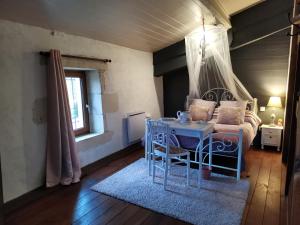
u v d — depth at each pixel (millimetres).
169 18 3361
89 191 2809
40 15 2492
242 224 2139
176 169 3424
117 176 3189
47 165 2873
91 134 3838
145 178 3115
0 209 1971
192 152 3686
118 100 4160
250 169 3412
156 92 5406
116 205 2488
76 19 2770
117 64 4082
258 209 2371
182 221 2195
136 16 3037
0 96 2404
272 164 3605
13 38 2496
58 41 2998
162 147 3043
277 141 4215
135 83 4609
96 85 3779
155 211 2355
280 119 4379
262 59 4461
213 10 3059
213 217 2225
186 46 4336
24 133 2658
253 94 4641
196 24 3846
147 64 4961
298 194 1358
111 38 3689
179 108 5609
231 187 2824
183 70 5426
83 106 3836
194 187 2840
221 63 4281
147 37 3996
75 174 3070
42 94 2834
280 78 4348
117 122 4176
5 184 2490
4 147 2465
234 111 4016
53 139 2863
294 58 3369
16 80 2545
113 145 4105
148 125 3174
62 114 2895
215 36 4035
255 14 4062
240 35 4277
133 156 4090
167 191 2748
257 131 4398
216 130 3527
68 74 3537
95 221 2217
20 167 2635
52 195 2711
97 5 2523
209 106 4578
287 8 3799
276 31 3971
